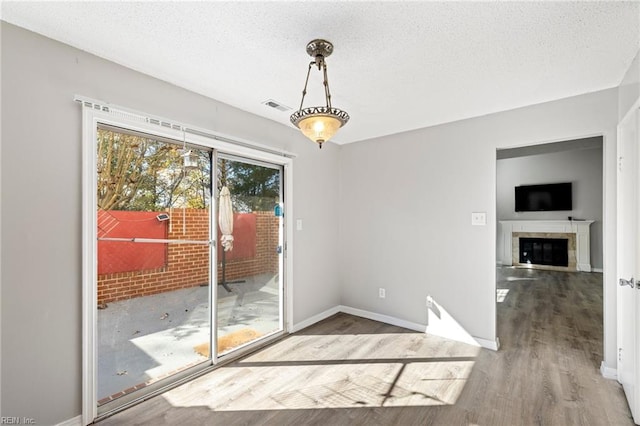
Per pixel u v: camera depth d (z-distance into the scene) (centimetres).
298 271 346
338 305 409
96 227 191
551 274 648
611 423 186
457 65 204
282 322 332
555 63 201
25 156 166
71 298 182
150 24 162
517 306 421
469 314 308
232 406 205
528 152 470
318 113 163
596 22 158
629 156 212
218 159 271
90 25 163
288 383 233
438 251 329
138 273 221
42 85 171
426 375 244
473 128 307
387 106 277
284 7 148
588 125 248
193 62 202
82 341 185
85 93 188
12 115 162
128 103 207
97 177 198
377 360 270
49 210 173
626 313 216
